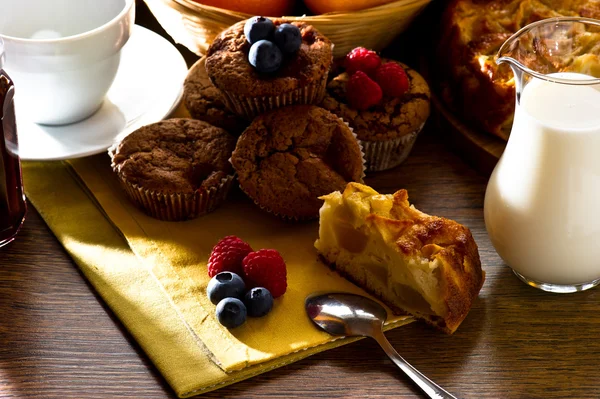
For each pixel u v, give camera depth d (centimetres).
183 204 85
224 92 86
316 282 81
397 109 88
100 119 91
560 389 75
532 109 77
